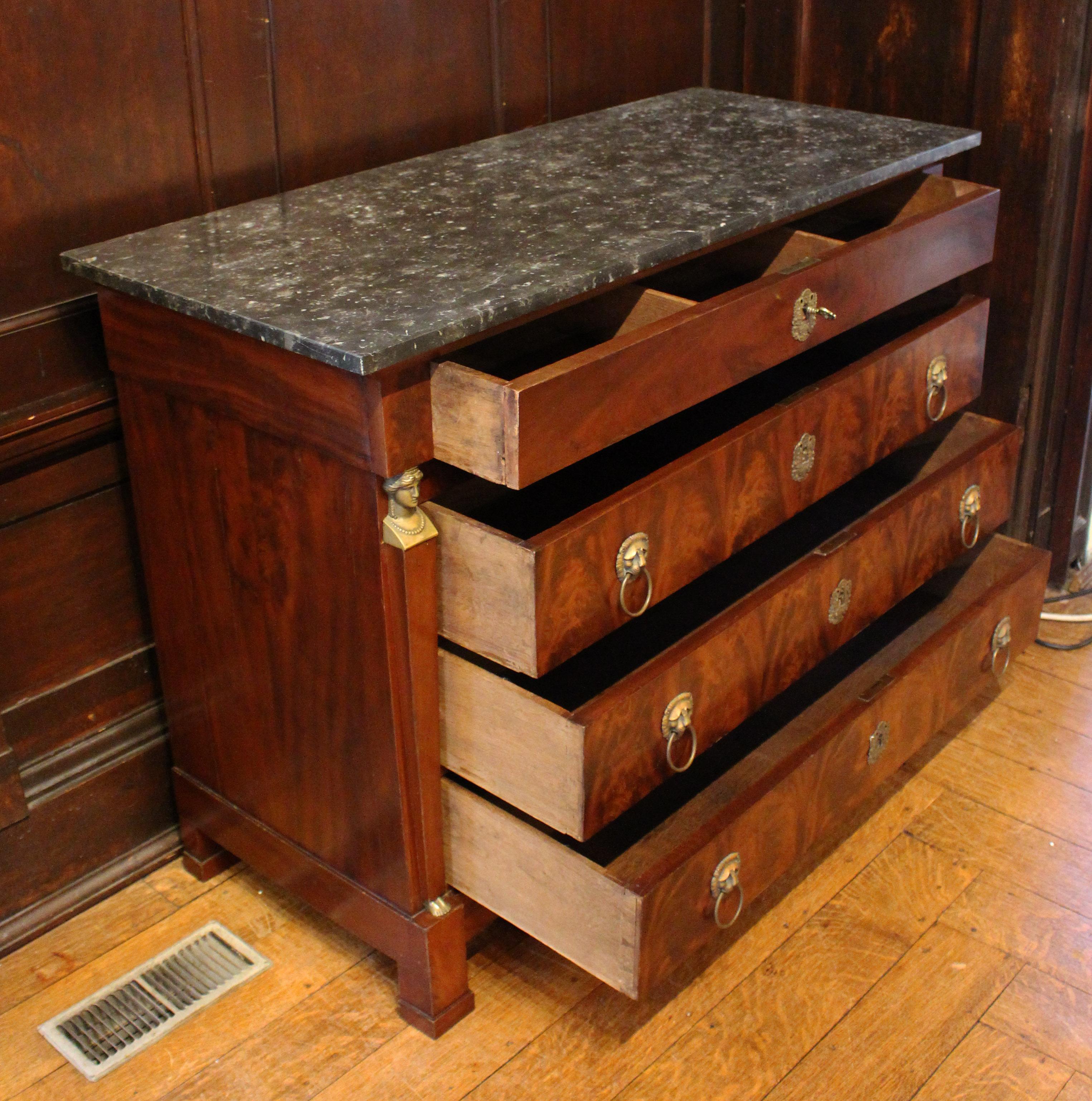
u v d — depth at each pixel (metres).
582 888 1.41
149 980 1.68
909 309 2.00
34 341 1.54
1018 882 1.80
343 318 1.26
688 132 1.88
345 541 1.37
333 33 1.72
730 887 1.51
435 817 1.51
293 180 1.75
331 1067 1.55
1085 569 2.48
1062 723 2.11
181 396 1.46
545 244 1.44
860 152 1.75
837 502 2.03
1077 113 2.04
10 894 1.72
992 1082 1.51
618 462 1.75
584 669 1.69
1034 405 2.26
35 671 1.69
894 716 1.76
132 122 1.56
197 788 1.77
